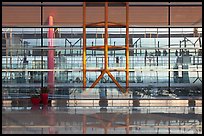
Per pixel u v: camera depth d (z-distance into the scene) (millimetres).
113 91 17344
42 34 18562
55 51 18500
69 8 18438
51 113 13500
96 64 18516
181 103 17188
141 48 18438
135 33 18625
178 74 18312
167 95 17703
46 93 17000
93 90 17328
